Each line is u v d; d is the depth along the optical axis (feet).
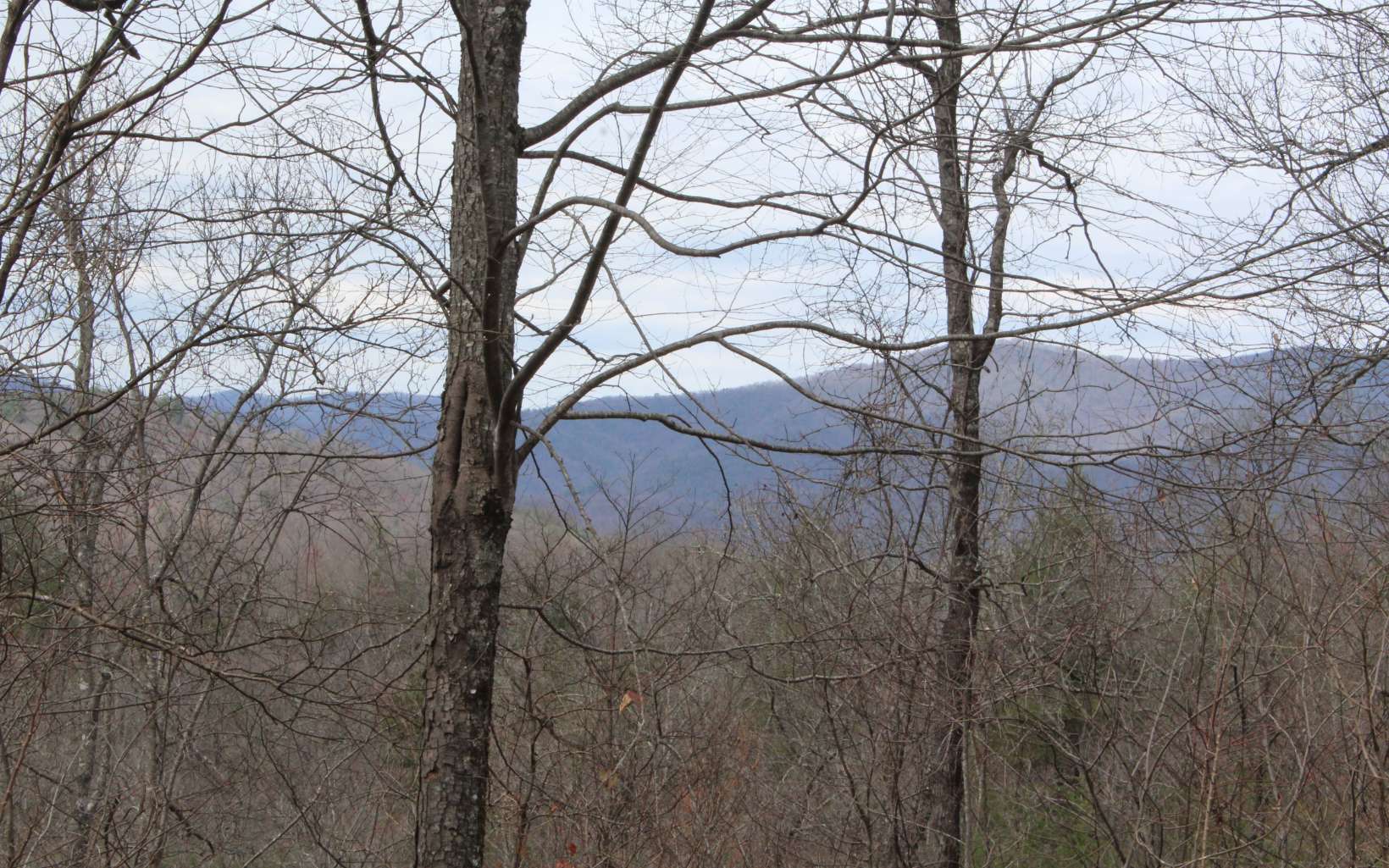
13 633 20.20
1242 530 24.20
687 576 27.94
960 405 24.56
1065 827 31.94
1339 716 27.27
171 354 17.84
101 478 20.92
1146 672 30.50
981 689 26.89
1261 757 28.22
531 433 17.10
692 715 28.60
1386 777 24.27
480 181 16.48
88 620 20.36
